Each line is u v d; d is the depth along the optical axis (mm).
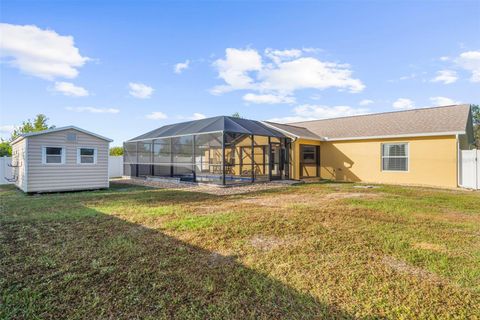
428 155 13234
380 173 14781
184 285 3047
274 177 14875
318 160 17281
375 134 14812
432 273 3340
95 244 4336
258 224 5516
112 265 3555
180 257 3836
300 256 3881
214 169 15023
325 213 6562
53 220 5898
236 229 5176
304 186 12680
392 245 4316
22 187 11258
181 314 2510
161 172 16344
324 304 2678
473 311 2539
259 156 14914
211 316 2484
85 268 3457
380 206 7488
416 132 13500
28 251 4027
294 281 3146
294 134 15422
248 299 2773
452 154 12547
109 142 12461
